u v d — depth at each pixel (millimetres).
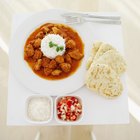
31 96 821
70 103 806
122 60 861
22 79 844
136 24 1572
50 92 836
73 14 905
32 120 800
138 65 1490
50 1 1562
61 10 906
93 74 833
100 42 877
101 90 830
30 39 890
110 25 909
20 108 827
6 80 1434
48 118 803
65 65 852
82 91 847
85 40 889
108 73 833
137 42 1532
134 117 1396
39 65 853
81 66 864
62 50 871
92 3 1539
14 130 1365
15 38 880
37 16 902
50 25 899
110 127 1382
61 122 783
